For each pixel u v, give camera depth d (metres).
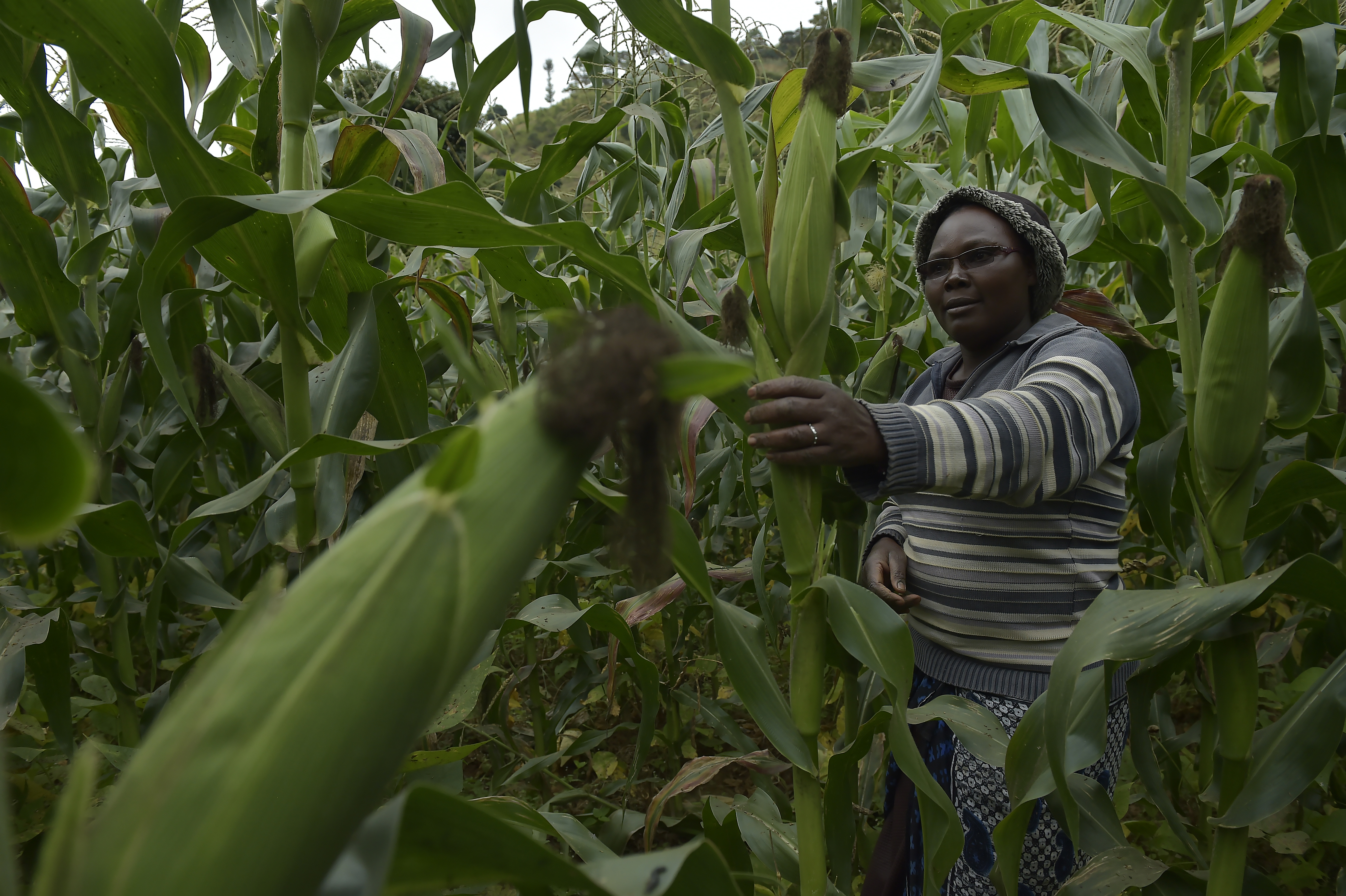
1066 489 1.45
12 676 1.69
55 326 1.87
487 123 3.21
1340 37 1.90
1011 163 3.60
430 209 1.26
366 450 1.33
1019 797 1.44
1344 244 1.69
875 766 2.30
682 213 2.70
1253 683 1.46
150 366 2.29
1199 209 1.62
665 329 0.45
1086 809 1.64
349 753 0.37
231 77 2.34
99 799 1.89
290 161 1.50
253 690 0.36
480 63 2.21
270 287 1.47
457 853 0.63
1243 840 1.47
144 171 1.92
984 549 1.73
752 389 1.33
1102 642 1.32
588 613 1.74
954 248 1.80
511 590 0.43
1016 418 1.38
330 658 0.36
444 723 1.74
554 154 2.33
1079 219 2.21
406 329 1.75
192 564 1.78
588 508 2.48
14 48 1.69
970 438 1.34
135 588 3.15
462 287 3.42
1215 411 1.38
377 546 0.38
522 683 2.99
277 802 0.35
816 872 1.50
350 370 1.60
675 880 0.94
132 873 0.33
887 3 2.52
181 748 0.35
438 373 2.37
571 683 2.60
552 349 0.47
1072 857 1.71
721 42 1.29
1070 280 3.57
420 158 1.69
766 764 1.80
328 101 2.21
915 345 2.52
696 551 1.36
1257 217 1.26
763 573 2.27
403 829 0.61
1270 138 2.88
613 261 1.30
